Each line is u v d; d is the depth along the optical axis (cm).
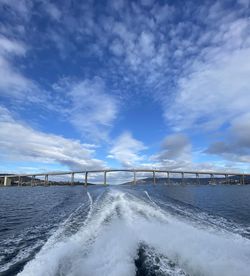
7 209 2594
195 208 2081
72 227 1300
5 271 791
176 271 699
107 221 1372
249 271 668
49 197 4356
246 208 2341
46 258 830
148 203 2047
